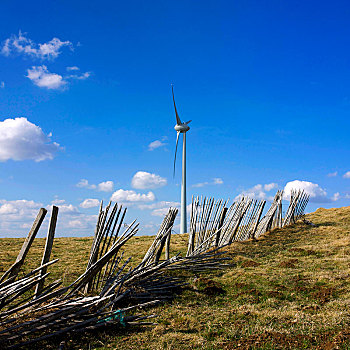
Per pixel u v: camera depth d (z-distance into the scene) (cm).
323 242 1600
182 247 1758
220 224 1574
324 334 590
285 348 549
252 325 676
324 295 838
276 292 893
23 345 534
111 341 601
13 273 575
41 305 687
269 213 2117
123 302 815
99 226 931
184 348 573
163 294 913
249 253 1479
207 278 1090
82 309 636
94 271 749
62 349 547
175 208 1311
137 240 2208
